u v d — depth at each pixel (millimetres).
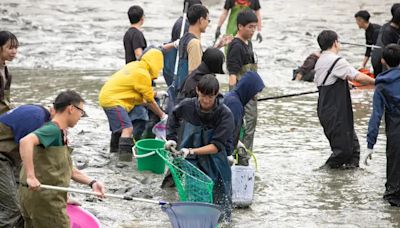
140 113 25078
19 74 39750
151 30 52125
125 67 25000
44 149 15617
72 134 28047
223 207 19297
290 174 24000
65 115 15766
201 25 24641
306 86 37469
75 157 24859
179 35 27891
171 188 22016
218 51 21016
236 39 23469
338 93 24156
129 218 19766
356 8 62594
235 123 20188
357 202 21469
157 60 24844
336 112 24156
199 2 27406
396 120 21172
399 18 32344
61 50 45875
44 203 15719
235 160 22062
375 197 21938
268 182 23172
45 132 15422
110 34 51000
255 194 22031
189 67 24266
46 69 41469
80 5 61125
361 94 35781
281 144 27516
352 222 19828
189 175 18141
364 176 23906
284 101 34375
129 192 21578
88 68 41969
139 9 28891
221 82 37812
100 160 24766
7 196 16797
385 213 20625
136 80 24594
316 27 54781
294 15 59500
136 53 28703
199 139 18938
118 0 64250
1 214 16906
